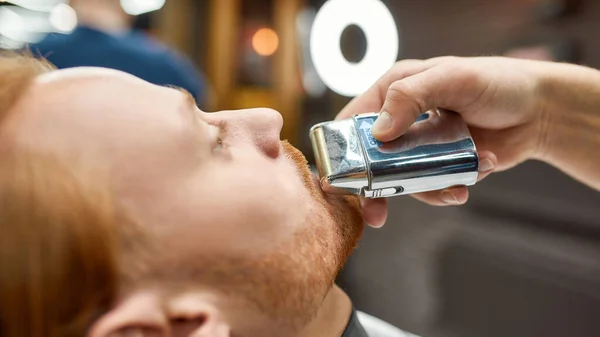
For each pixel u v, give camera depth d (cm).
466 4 194
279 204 45
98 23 119
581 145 72
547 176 165
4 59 48
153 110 42
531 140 73
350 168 50
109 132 40
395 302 183
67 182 37
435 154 52
